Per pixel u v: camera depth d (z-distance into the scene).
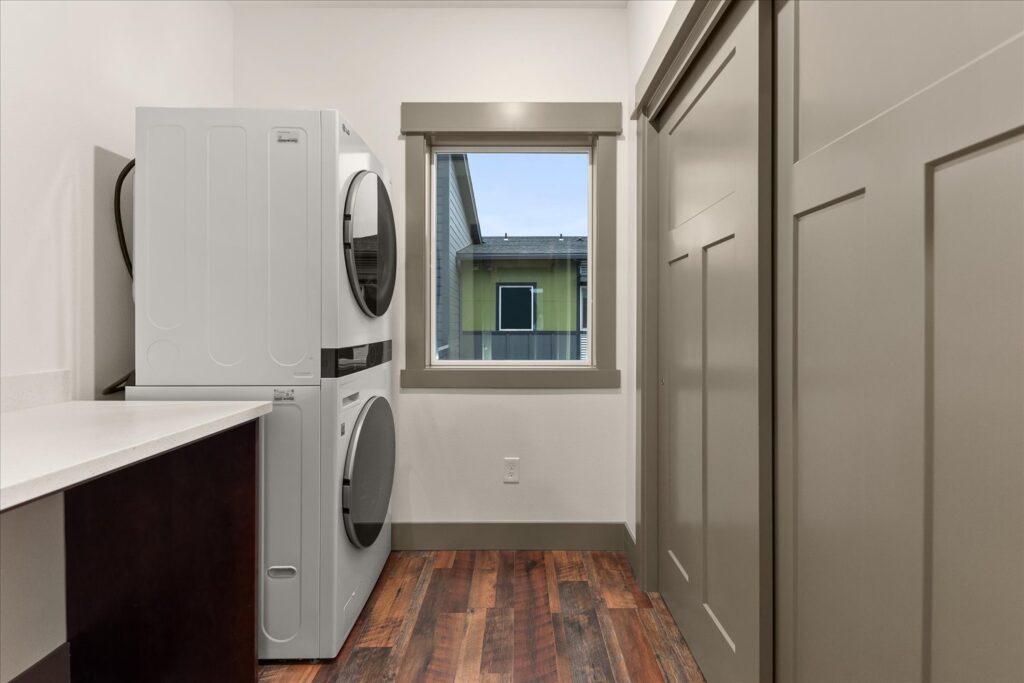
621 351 2.40
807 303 1.03
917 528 0.73
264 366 1.52
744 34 1.23
